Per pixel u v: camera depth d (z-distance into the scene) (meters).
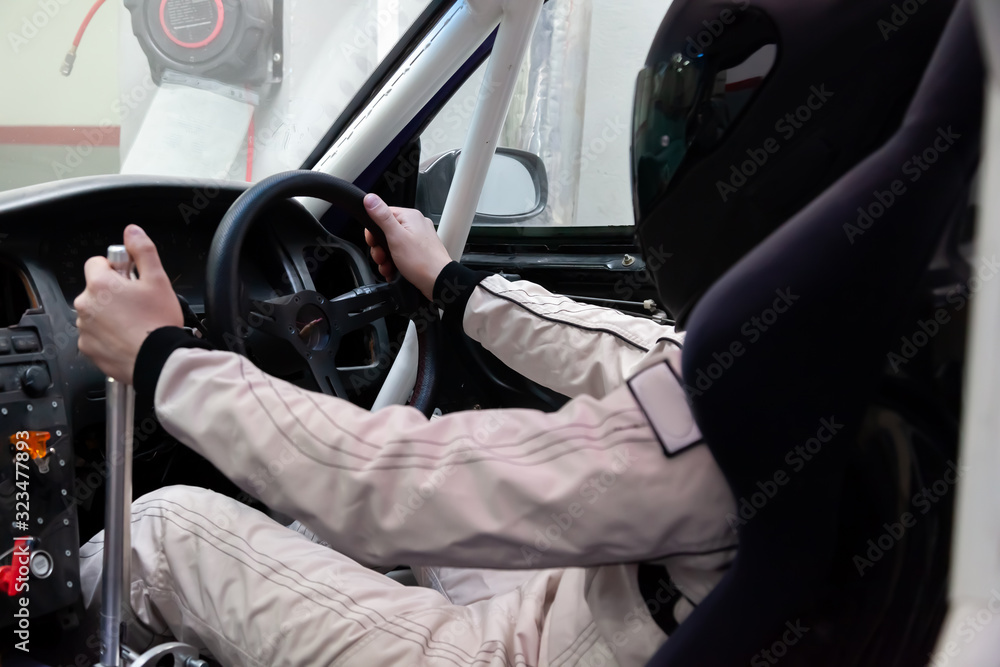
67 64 1.39
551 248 1.57
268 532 0.84
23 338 0.88
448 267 1.05
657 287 0.67
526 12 1.07
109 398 0.70
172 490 0.91
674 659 0.55
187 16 1.29
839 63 0.53
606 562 0.58
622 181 1.88
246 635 0.77
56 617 0.90
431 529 0.58
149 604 0.88
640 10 1.80
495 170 1.65
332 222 1.30
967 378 0.45
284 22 1.29
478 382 1.52
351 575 0.80
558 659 0.72
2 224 0.94
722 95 0.57
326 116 1.32
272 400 0.62
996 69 0.42
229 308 0.86
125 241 0.69
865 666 0.53
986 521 0.43
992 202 0.44
